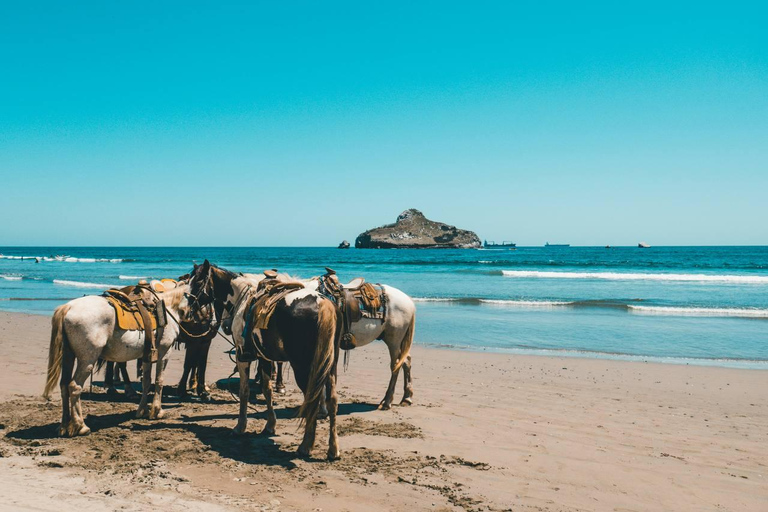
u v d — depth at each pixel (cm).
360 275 4994
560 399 979
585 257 10188
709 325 2033
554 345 1625
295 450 649
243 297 771
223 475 562
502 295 3178
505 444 702
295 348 621
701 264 6831
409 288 3659
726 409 930
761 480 600
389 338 877
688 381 1150
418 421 800
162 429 723
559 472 606
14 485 511
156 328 762
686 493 559
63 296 3062
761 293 3241
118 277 4681
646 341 1692
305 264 7588
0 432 693
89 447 637
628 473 610
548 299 2927
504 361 1361
